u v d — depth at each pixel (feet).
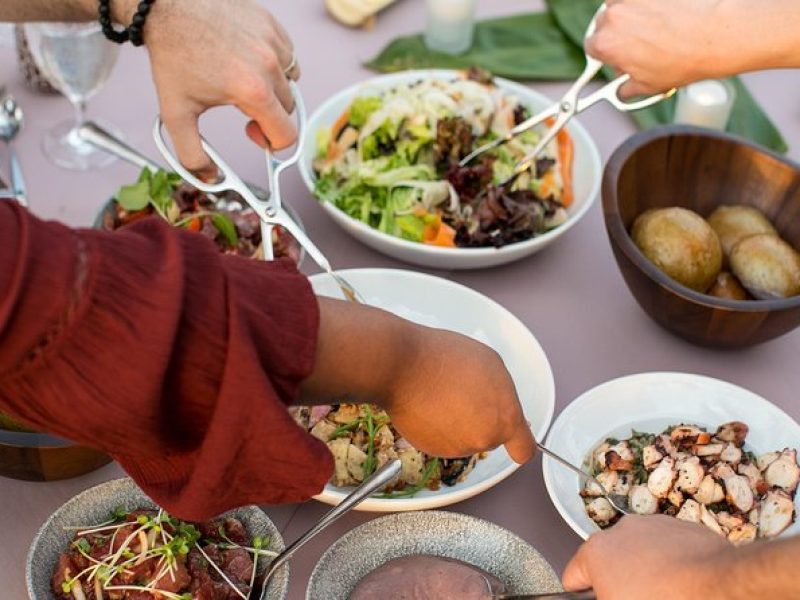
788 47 3.47
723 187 4.21
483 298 3.77
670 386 3.56
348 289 3.34
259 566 2.93
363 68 5.30
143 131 4.79
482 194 4.18
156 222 2.07
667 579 2.24
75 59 4.27
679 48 3.59
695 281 3.82
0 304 1.79
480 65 5.31
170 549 2.81
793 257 3.84
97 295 1.86
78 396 1.90
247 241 3.95
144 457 2.15
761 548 2.08
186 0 3.16
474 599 2.79
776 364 3.92
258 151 4.66
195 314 1.96
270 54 3.24
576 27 5.55
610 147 4.96
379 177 4.20
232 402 1.97
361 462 3.16
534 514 3.29
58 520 2.91
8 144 4.53
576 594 2.47
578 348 3.93
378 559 2.97
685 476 3.13
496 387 2.43
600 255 4.36
